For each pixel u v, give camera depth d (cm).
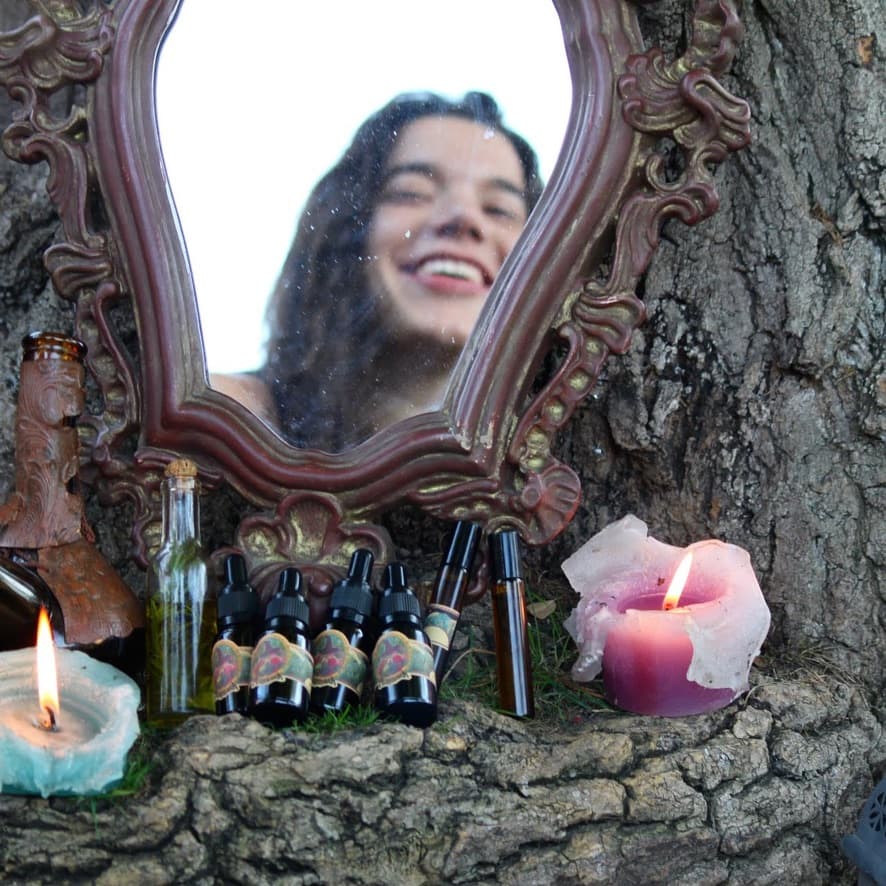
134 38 135
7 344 158
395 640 122
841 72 144
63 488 128
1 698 114
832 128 145
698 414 151
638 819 121
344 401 134
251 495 136
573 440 157
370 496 134
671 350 151
